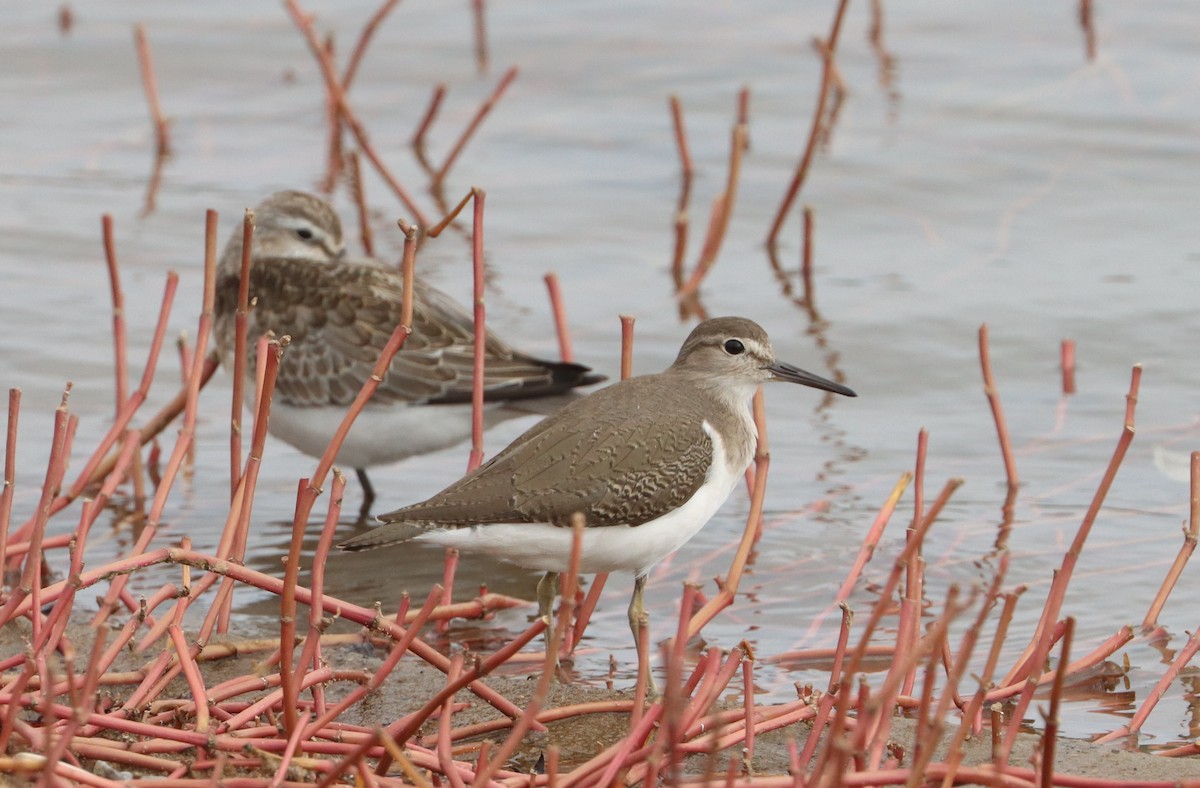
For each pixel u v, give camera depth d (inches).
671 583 512.7
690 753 356.8
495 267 764.6
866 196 841.5
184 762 348.2
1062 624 402.3
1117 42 1010.1
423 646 370.9
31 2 1069.1
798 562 522.0
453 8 1073.5
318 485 366.0
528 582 518.3
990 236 797.2
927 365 672.4
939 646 322.0
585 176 869.8
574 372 568.1
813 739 352.5
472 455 477.7
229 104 958.4
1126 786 338.3
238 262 620.4
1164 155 871.1
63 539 492.4
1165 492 563.8
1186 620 474.3
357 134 785.6
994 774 322.7
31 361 657.0
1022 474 581.0
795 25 1049.5
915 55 1002.7
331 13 1063.6
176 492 576.4
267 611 487.8
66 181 847.7
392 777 348.8
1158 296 721.6
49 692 324.5
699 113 940.0
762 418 510.3
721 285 749.3
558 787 333.4
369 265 614.5
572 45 1024.2
